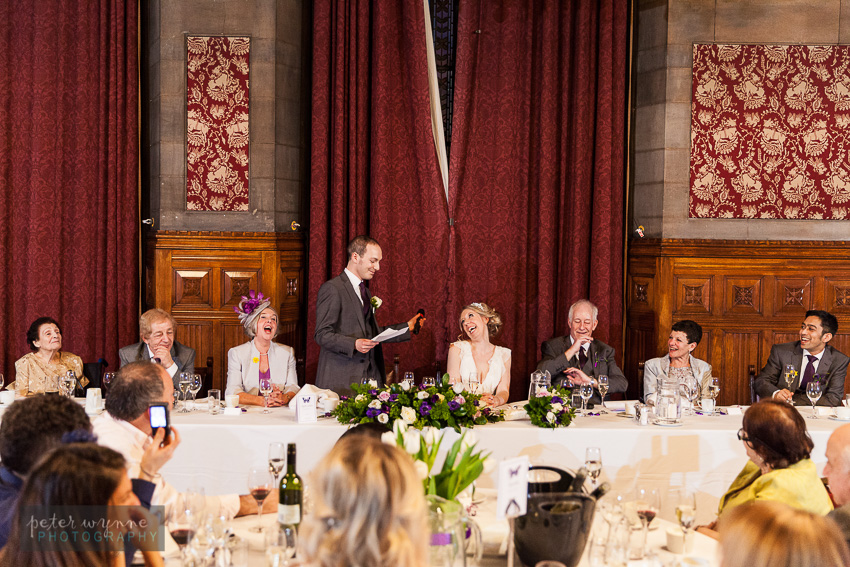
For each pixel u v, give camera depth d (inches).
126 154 214.8
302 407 133.3
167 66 209.0
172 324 161.2
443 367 223.6
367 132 219.1
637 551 84.6
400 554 54.7
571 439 131.3
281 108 213.5
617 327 224.5
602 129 219.0
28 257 214.1
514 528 80.6
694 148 216.2
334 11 213.2
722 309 216.4
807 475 92.4
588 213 223.0
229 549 79.4
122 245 216.1
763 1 214.4
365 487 55.2
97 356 216.2
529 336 228.1
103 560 61.6
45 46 209.0
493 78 222.8
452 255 223.0
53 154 211.6
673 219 217.3
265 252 210.5
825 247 215.5
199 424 130.6
